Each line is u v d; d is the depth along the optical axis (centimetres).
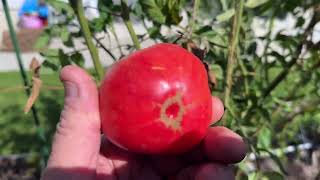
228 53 25
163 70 16
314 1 29
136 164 21
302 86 32
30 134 55
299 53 28
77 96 18
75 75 18
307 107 34
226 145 18
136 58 16
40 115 54
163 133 16
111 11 27
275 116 33
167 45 17
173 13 24
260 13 29
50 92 58
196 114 16
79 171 18
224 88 27
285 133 36
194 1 23
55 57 28
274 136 34
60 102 56
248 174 28
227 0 31
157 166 21
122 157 21
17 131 56
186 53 17
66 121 18
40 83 22
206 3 32
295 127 36
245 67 30
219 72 27
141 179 21
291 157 42
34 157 49
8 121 59
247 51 31
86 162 18
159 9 24
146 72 16
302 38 29
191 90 16
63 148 18
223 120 26
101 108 17
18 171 48
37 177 47
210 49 27
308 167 42
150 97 16
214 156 19
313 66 30
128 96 16
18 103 66
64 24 28
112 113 16
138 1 27
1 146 53
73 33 29
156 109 16
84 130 18
